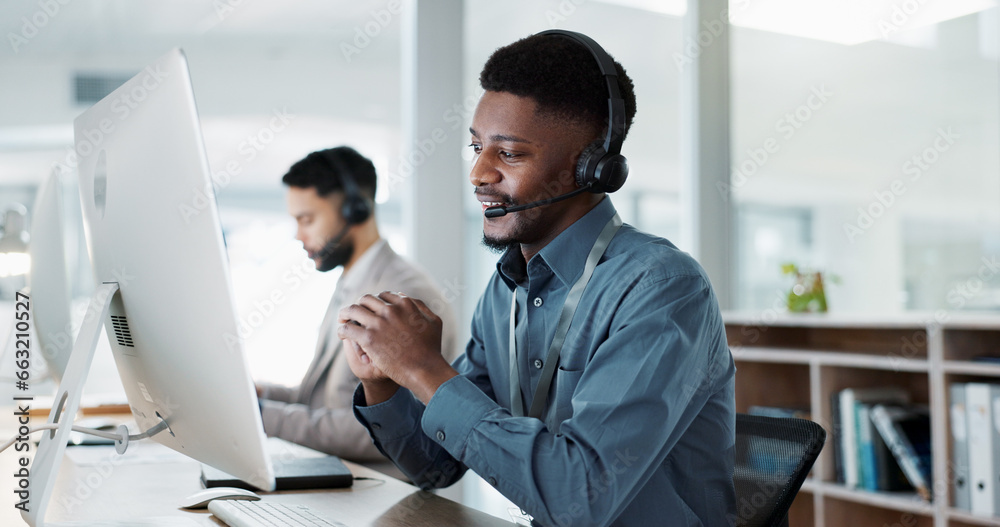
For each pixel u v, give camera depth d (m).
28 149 2.64
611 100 1.04
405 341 0.96
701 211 3.30
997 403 1.90
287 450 1.43
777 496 1.04
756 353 2.53
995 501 1.90
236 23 2.81
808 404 2.74
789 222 3.25
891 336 2.53
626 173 1.06
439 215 2.79
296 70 2.86
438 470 1.16
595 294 1.02
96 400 1.91
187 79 0.78
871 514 2.34
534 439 0.86
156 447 1.41
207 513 0.97
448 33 2.80
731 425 1.03
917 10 2.99
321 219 2.00
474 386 0.93
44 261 1.51
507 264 1.15
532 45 1.05
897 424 2.15
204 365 0.82
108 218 0.92
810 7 3.21
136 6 2.74
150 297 0.87
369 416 1.10
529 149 1.02
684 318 0.92
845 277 3.13
